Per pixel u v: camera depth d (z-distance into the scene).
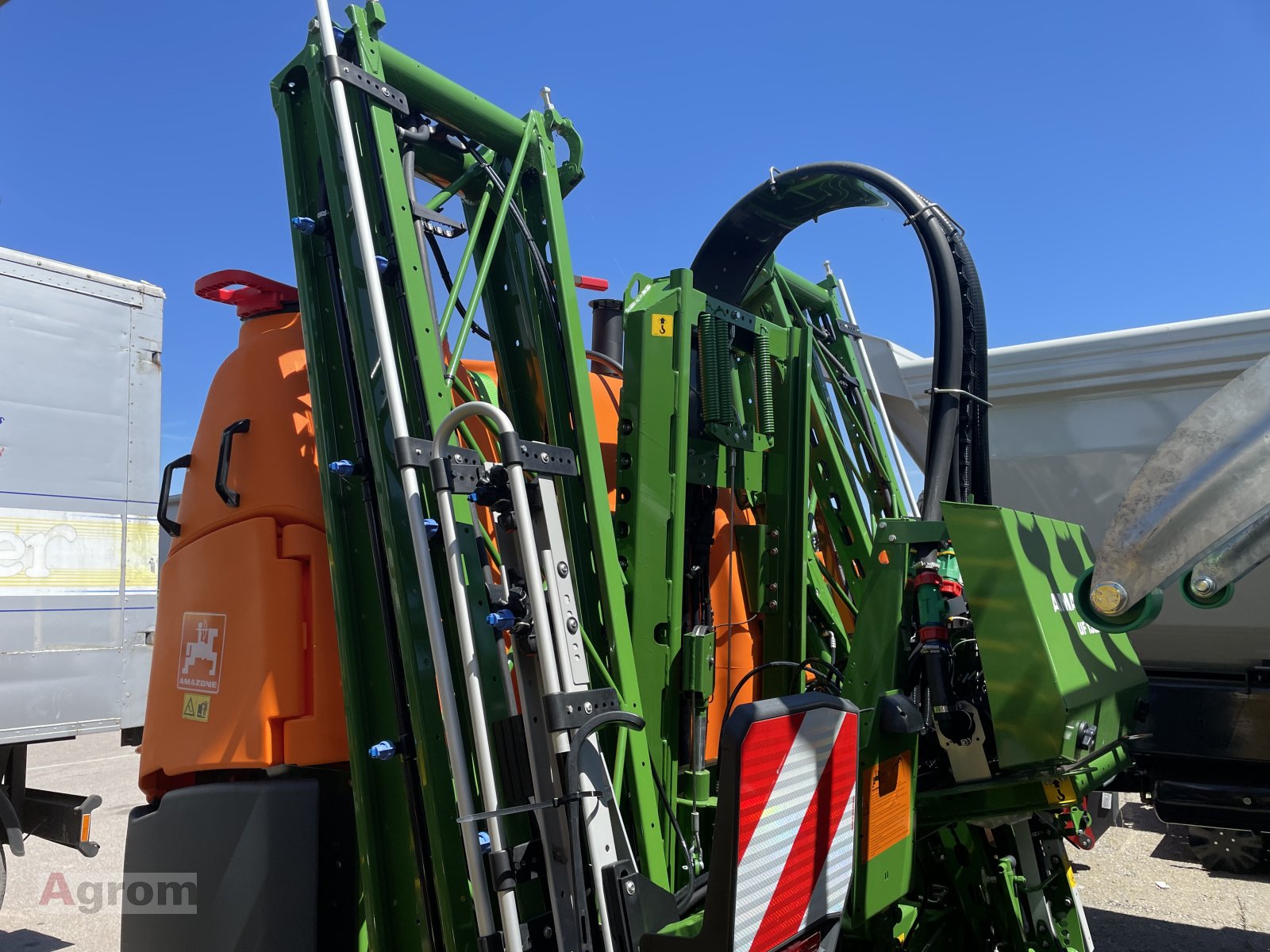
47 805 4.83
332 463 2.11
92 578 5.05
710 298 2.91
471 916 1.93
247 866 2.14
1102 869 5.39
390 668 2.01
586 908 1.80
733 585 3.07
